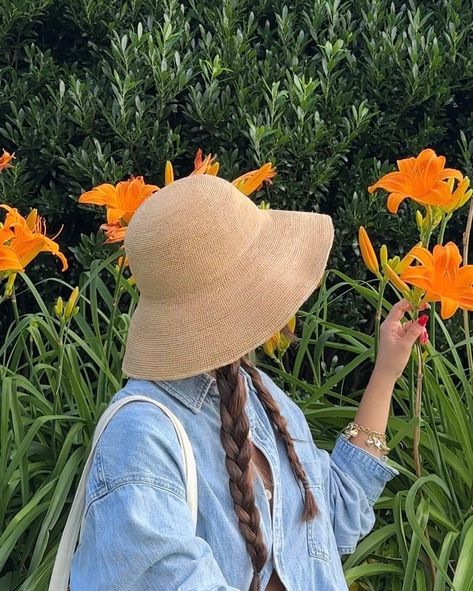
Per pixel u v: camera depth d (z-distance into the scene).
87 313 3.26
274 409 1.34
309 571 1.27
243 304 1.15
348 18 3.18
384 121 3.12
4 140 3.25
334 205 3.27
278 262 1.19
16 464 2.07
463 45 3.21
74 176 3.06
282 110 2.98
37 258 3.27
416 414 2.02
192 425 1.18
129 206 2.00
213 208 1.15
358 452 1.55
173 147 3.14
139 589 1.01
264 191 3.10
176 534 1.02
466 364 3.13
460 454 2.36
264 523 1.22
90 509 1.06
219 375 1.21
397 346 1.57
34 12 3.19
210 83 3.03
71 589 1.06
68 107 3.10
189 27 3.28
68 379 2.47
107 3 3.21
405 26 3.23
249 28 3.20
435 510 2.15
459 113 3.29
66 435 2.40
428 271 1.63
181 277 1.13
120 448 1.08
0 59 3.28
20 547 2.22
